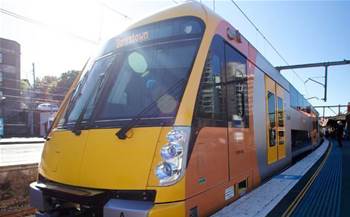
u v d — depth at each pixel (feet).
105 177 13.58
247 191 20.77
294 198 22.47
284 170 34.99
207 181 15.06
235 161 18.67
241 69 20.80
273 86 30.30
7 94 203.00
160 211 12.24
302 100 62.39
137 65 15.89
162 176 12.71
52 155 16.53
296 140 49.96
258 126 23.88
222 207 16.70
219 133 16.61
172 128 13.30
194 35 15.66
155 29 16.51
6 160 45.57
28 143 105.29
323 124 238.27
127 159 13.33
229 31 19.10
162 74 15.05
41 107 174.70
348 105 163.43
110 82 16.08
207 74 15.58
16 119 183.21
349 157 57.98
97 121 15.05
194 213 13.82
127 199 12.92
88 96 16.76
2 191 24.85
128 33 17.21
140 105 14.60
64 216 14.62
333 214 19.74
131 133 13.65
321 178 32.81
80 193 13.70
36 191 16.05
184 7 16.53
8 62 209.15
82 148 14.78
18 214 22.43
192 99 14.21
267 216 17.52
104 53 17.89
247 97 21.70
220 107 17.01
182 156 13.23
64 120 17.17
